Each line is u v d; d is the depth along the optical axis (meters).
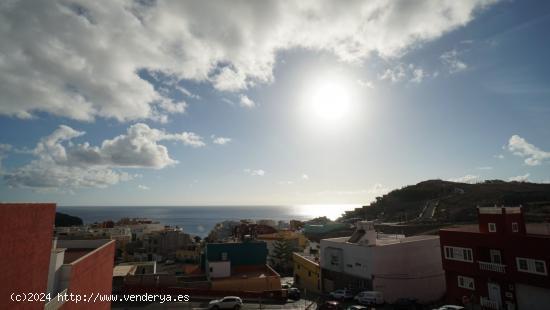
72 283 22.73
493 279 34.38
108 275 34.94
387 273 45.94
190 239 112.31
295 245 90.50
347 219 162.75
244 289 51.19
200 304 43.78
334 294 48.03
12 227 14.91
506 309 33.06
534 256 31.08
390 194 182.12
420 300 46.22
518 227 34.69
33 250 16.94
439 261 49.22
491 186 145.62
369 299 43.00
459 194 142.00
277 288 52.03
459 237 37.97
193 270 65.69
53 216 19.33
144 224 153.00
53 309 19.30
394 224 114.69
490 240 34.81
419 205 146.50
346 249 51.34
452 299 38.38
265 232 109.12
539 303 30.88
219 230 144.25
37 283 17.41
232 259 61.03
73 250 36.28
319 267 56.84
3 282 14.14
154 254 100.31
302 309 42.25
